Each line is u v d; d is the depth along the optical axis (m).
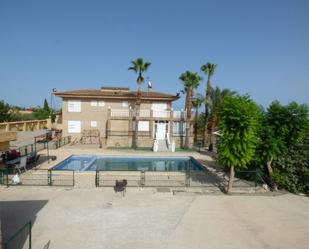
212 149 33.62
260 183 18.70
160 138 36.25
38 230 10.81
